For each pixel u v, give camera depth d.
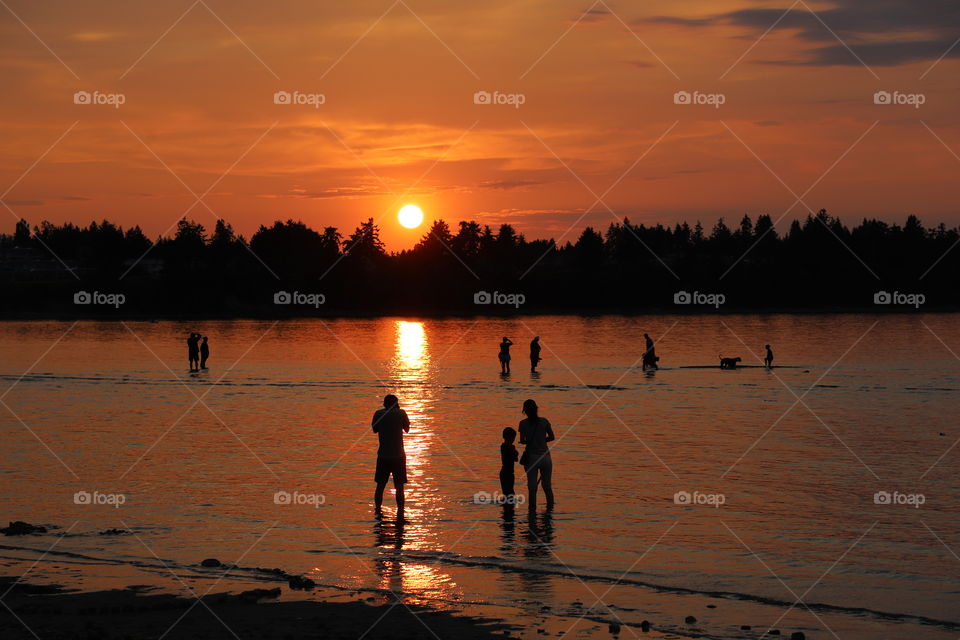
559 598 11.27
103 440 23.80
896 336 81.25
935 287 169.62
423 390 37.31
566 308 160.75
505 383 40.28
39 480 18.58
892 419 27.69
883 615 10.62
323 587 11.72
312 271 163.25
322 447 22.64
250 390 37.25
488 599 11.22
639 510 15.99
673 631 10.06
